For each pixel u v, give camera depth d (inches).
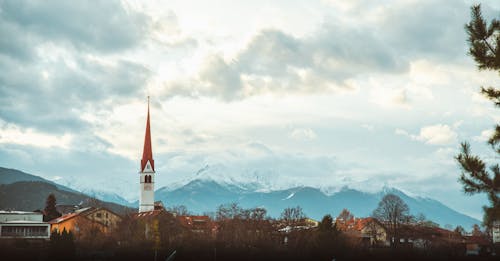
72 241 4849.9
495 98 1360.7
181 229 6515.8
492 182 1277.1
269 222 7244.1
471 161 1289.4
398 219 7755.9
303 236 5319.9
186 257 5211.6
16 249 4840.1
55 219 7431.1
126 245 5561.0
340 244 5132.9
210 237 5836.6
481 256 5580.7
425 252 5639.8
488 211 1266.0
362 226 7642.7
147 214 7047.2
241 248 5315.0
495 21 1370.6
